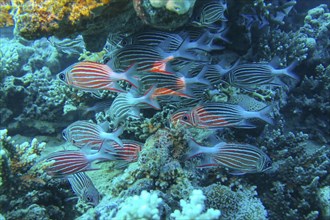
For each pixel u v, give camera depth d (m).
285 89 1.14
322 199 0.81
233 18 0.99
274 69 0.77
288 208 0.83
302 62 1.23
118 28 0.74
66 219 0.74
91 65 0.62
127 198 0.57
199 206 0.47
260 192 0.89
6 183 0.61
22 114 1.20
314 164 0.90
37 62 1.44
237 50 1.07
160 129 0.78
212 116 0.70
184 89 0.67
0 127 1.22
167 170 0.68
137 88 0.68
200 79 0.67
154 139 0.75
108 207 0.56
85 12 0.64
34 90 1.22
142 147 0.76
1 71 1.21
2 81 1.21
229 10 0.97
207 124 0.71
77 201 0.76
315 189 0.83
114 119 0.76
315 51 1.23
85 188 0.68
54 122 1.20
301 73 1.26
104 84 0.63
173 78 0.66
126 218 0.47
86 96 1.03
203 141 0.82
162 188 0.66
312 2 1.61
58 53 1.42
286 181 0.88
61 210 0.73
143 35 0.70
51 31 0.67
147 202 0.49
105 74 0.62
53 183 0.72
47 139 1.19
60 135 1.20
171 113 0.83
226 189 0.74
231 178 0.82
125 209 0.47
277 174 0.88
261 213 0.71
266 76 0.78
